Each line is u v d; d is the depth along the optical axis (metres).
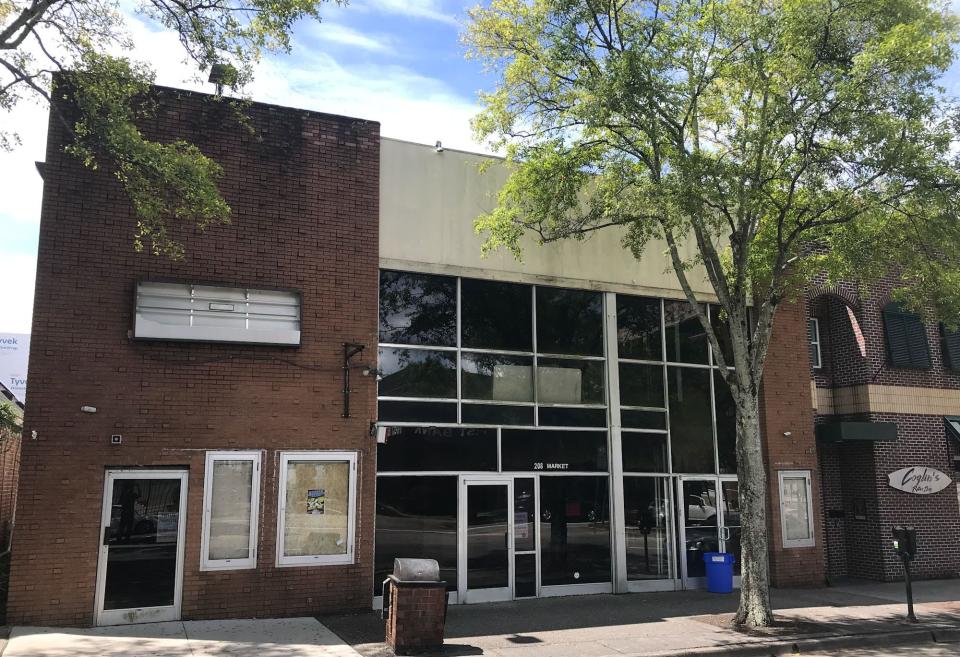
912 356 17.64
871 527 16.67
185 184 9.87
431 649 9.14
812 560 15.55
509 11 12.50
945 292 13.02
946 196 11.10
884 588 15.34
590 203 12.98
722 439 15.35
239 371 11.25
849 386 17.48
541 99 12.76
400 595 9.11
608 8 11.79
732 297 12.23
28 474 9.91
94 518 10.15
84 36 10.38
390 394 12.44
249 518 11.00
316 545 11.34
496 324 13.62
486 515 12.87
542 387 13.80
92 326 10.53
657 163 11.75
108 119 9.97
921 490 16.95
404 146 13.24
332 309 12.02
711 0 11.11
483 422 13.05
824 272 15.76
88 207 10.74
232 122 11.81
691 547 14.61
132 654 8.62
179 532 10.59
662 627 10.91
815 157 11.34
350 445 11.77
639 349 14.93
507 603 12.56
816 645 10.32
